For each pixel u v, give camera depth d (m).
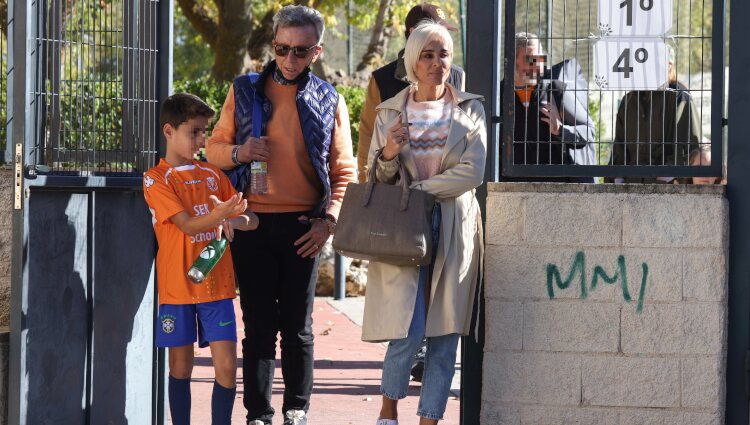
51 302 17.78
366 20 70.88
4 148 20.09
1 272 19.14
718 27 17.69
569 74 19.73
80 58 19.34
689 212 17.52
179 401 18.16
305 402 19.33
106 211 18.92
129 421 19.55
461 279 17.41
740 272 17.69
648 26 18.14
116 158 19.72
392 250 16.75
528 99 18.94
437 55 17.56
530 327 17.77
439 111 17.70
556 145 20.14
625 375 17.67
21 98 17.31
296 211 19.14
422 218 16.88
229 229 17.38
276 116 19.17
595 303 17.67
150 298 20.02
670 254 17.56
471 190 17.78
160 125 19.91
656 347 17.62
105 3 19.64
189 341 17.95
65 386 18.11
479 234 17.89
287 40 18.77
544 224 17.67
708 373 17.56
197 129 18.08
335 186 19.62
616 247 17.64
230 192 18.55
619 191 17.67
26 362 17.33
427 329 17.34
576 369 17.72
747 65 17.50
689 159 18.33
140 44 20.00
